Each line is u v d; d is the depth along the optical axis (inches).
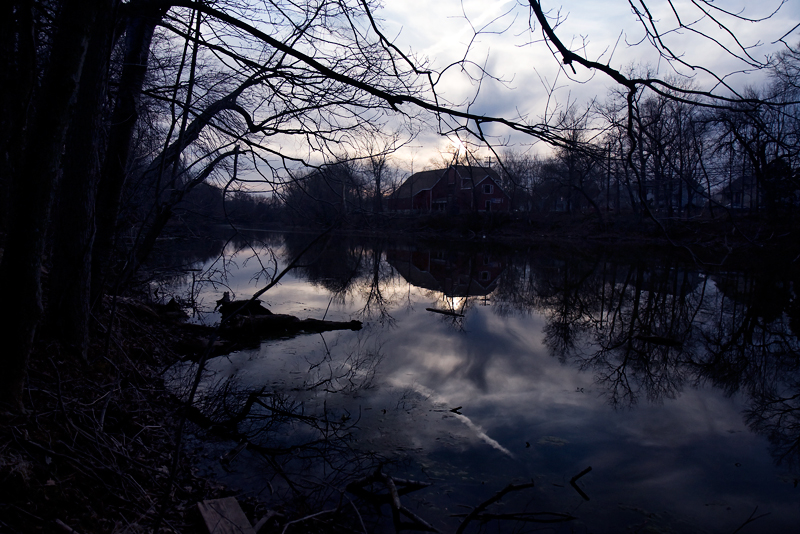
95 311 262.8
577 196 1905.8
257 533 153.6
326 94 245.8
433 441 237.5
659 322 543.8
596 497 194.7
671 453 234.8
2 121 202.2
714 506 191.3
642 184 150.7
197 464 202.4
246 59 224.7
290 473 201.0
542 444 238.8
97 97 222.8
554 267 1026.1
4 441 133.0
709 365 385.4
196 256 1000.9
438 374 339.3
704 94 137.1
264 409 265.0
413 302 637.9
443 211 1877.5
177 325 416.2
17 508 116.0
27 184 143.9
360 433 241.6
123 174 297.4
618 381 338.6
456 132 176.9
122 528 135.5
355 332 459.8
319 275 870.4
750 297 691.4
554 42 148.6
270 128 265.3
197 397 264.2
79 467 143.9
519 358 387.5
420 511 180.7
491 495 193.8
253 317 442.3
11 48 204.5
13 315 146.0
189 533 148.8
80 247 221.1
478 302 649.6
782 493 201.5
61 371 199.8
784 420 275.0
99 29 215.2
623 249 1338.6
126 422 201.8
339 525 167.5
